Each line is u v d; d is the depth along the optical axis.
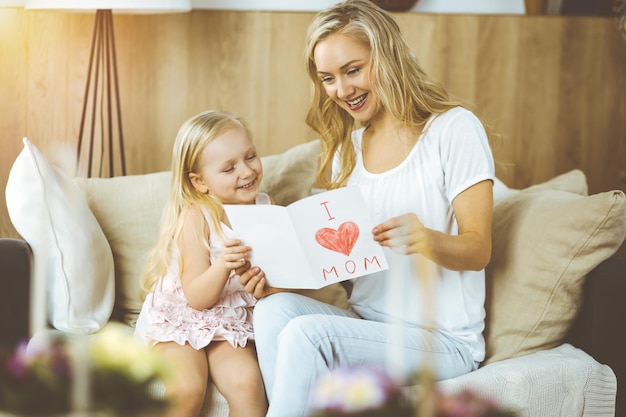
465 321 1.69
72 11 2.68
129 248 2.10
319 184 1.94
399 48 1.76
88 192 2.15
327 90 1.80
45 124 2.73
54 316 1.90
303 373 1.51
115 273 2.09
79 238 1.92
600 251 1.71
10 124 2.72
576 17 2.83
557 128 2.86
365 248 1.63
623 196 1.69
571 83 2.85
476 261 1.64
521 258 1.78
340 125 1.90
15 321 1.83
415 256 1.61
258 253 1.69
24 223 1.91
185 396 1.60
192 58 2.76
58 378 1.03
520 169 2.87
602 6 2.89
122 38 2.75
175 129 2.78
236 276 1.83
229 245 1.70
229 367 1.68
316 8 2.91
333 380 1.04
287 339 1.53
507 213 1.91
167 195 2.15
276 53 2.77
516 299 1.77
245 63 2.77
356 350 1.56
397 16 2.78
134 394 1.04
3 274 1.82
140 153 2.79
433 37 2.79
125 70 2.76
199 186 1.92
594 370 1.65
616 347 1.69
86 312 1.91
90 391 1.04
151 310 1.80
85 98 2.68
